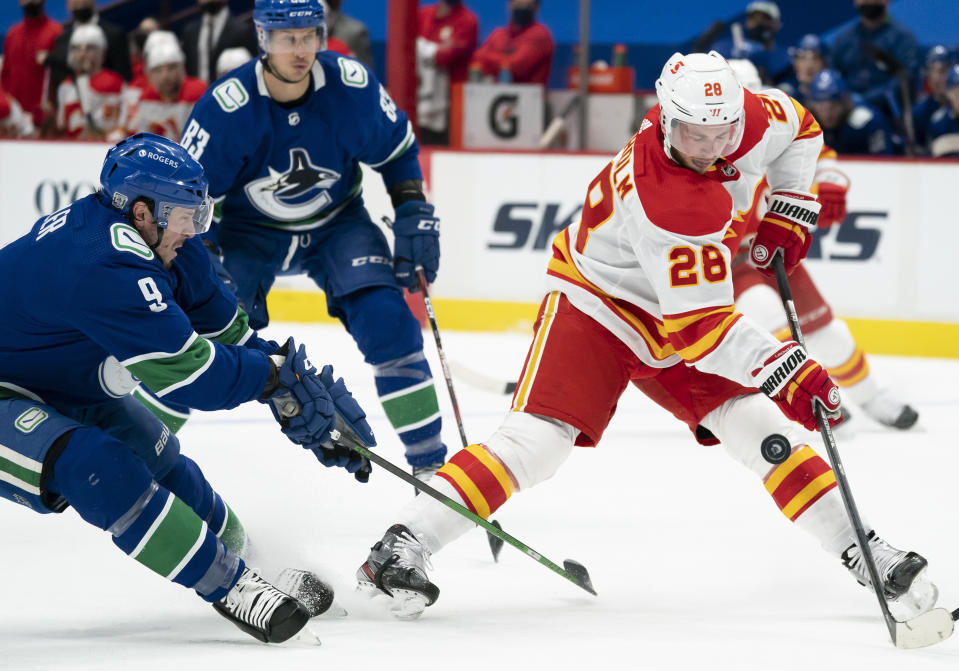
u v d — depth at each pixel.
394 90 22.48
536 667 6.33
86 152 22.92
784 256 8.90
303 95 9.91
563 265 8.15
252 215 10.44
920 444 13.91
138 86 24.05
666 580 8.61
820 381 7.21
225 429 14.43
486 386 13.95
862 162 19.47
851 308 19.72
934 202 19.16
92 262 6.63
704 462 12.92
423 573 7.48
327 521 10.12
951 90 19.72
